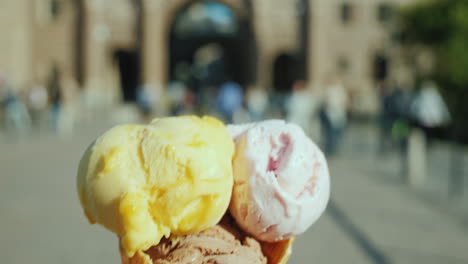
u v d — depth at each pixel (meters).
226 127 1.79
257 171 1.56
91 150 1.57
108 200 1.49
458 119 27.34
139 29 47.94
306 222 1.62
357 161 15.10
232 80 65.25
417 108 14.37
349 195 10.08
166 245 1.58
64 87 22.22
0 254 6.08
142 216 1.45
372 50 48.72
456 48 29.84
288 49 48.19
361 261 6.15
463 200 9.87
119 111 41.38
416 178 11.57
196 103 35.22
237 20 48.78
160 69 47.84
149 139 1.53
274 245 1.72
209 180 1.47
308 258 6.23
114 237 7.02
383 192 10.50
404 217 8.44
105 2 47.38
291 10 47.91
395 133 13.45
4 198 9.09
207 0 47.88
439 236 7.34
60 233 7.09
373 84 48.75
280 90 51.97
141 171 1.49
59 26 47.84
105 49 47.66
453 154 15.70
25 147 16.69
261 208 1.58
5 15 41.16
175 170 1.47
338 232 7.48
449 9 31.14
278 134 1.62
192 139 1.53
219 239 1.60
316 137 21.03
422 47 36.53
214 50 80.88
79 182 1.57
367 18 48.50
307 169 1.60
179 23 61.53
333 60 48.53
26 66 45.56
